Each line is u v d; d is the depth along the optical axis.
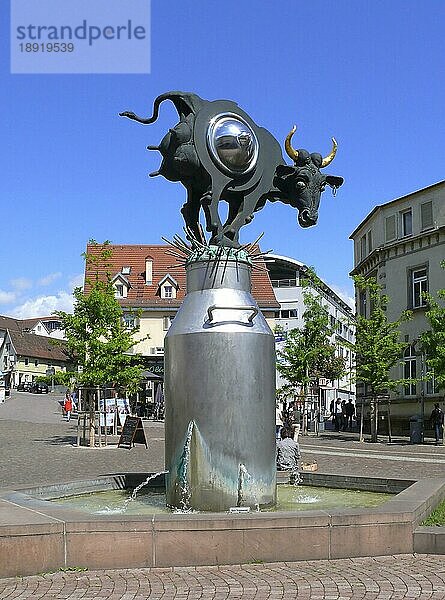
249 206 9.69
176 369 8.80
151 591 5.95
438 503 8.84
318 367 47.47
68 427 37.59
